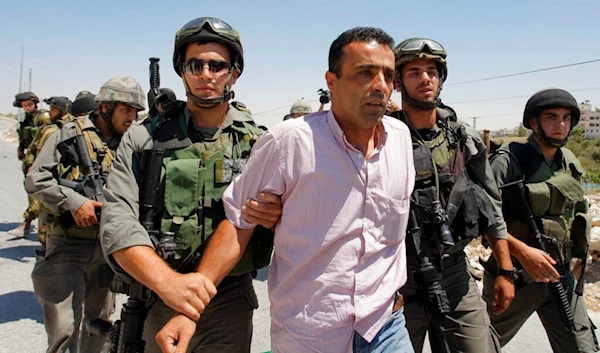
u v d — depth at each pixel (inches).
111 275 88.8
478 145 104.7
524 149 123.8
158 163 79.0
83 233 123.6
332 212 68.4
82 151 127.0
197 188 80.8
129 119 132.6
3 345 147.9
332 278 68.7
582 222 121.3
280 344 72.9
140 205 78.6
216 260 70.6
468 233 97.3
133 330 74.4
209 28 79.4
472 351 96.2
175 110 84.4
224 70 81.4
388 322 75.4
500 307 107.8
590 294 191.2
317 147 68.4
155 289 67.4
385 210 71.6
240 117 89.4
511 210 122.0
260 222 70.7
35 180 121.5
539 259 111.0
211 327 83.5
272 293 73.7
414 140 98.3
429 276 90.2
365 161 70.3
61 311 118.7
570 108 118.2
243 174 72.5
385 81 68.8
